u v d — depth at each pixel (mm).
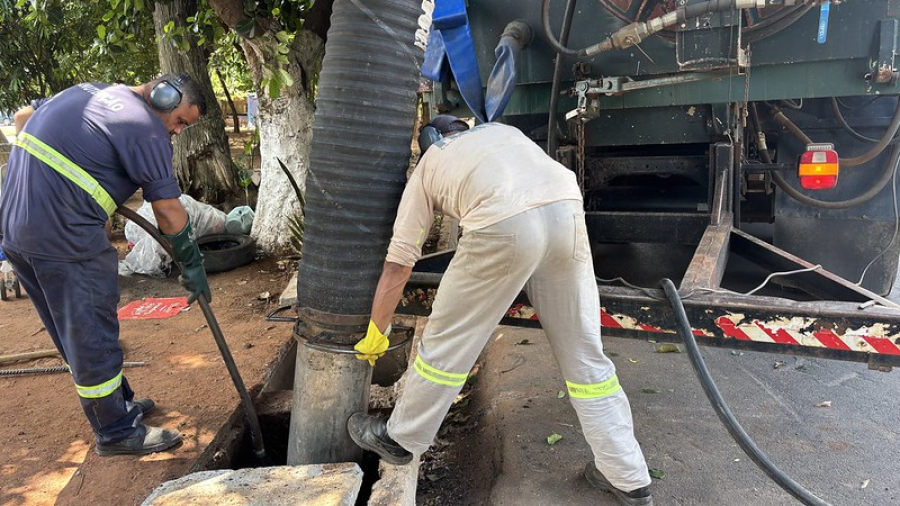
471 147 2375
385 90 2438
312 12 6367
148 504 2484
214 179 8695
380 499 2600
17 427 3436
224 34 6059
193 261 3047
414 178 2445
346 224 2520
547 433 3355
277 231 6762
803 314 2545
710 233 3436
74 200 2789
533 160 2371
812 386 3805
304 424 2822
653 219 4035
